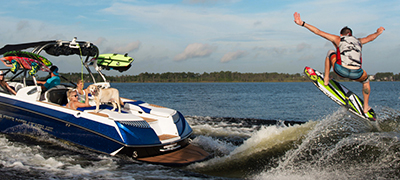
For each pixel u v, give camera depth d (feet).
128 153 16.06
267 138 19.93
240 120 32.09
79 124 17.28
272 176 14.49
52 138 18.16
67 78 23.97
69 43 21.22
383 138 17.35
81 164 14.67
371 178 13.26
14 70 20.02
